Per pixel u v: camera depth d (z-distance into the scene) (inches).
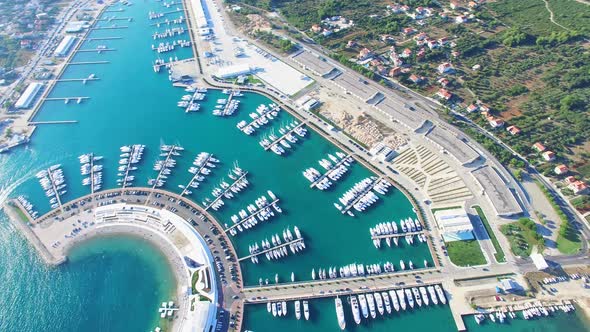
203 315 6250.0
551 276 6619.1
